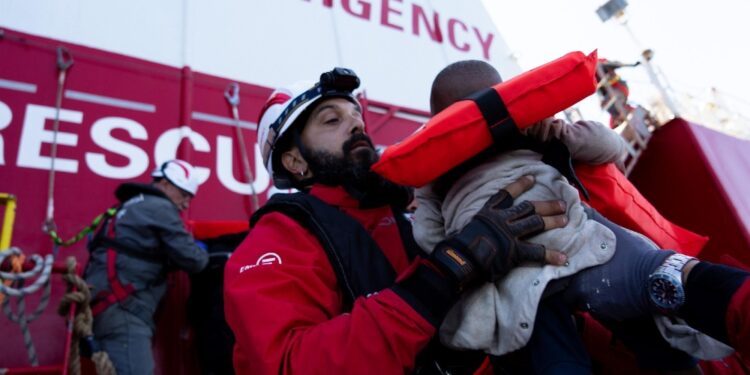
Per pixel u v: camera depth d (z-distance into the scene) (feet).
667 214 13.52
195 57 17.37
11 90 13.91
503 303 4.27
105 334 9.53
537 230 4.35
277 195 5.94
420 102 21.43
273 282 4.83
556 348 4.27
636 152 13.92
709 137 13.75
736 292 3.61
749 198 13.10
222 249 12.03
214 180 15.14
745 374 6.21
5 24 14.88
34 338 10.80
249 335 4.49
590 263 4.38
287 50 19.58
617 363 5.61
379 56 21.77
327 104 6.45
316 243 5.42
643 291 4.14
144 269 10.21
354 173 6.10
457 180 4.99
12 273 7.81
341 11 22.07
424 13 24.66
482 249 4.11
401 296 4.26
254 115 17.15
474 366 4.91
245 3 19.81
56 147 13.57
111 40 16.26
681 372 4.61
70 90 14.62
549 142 4.83
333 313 4.92
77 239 11.09
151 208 10.59
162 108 15.64
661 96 14.32
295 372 4.14
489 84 5.16
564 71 4.46
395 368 4.03
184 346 11.73
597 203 5.79
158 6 17.89
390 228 5.98
